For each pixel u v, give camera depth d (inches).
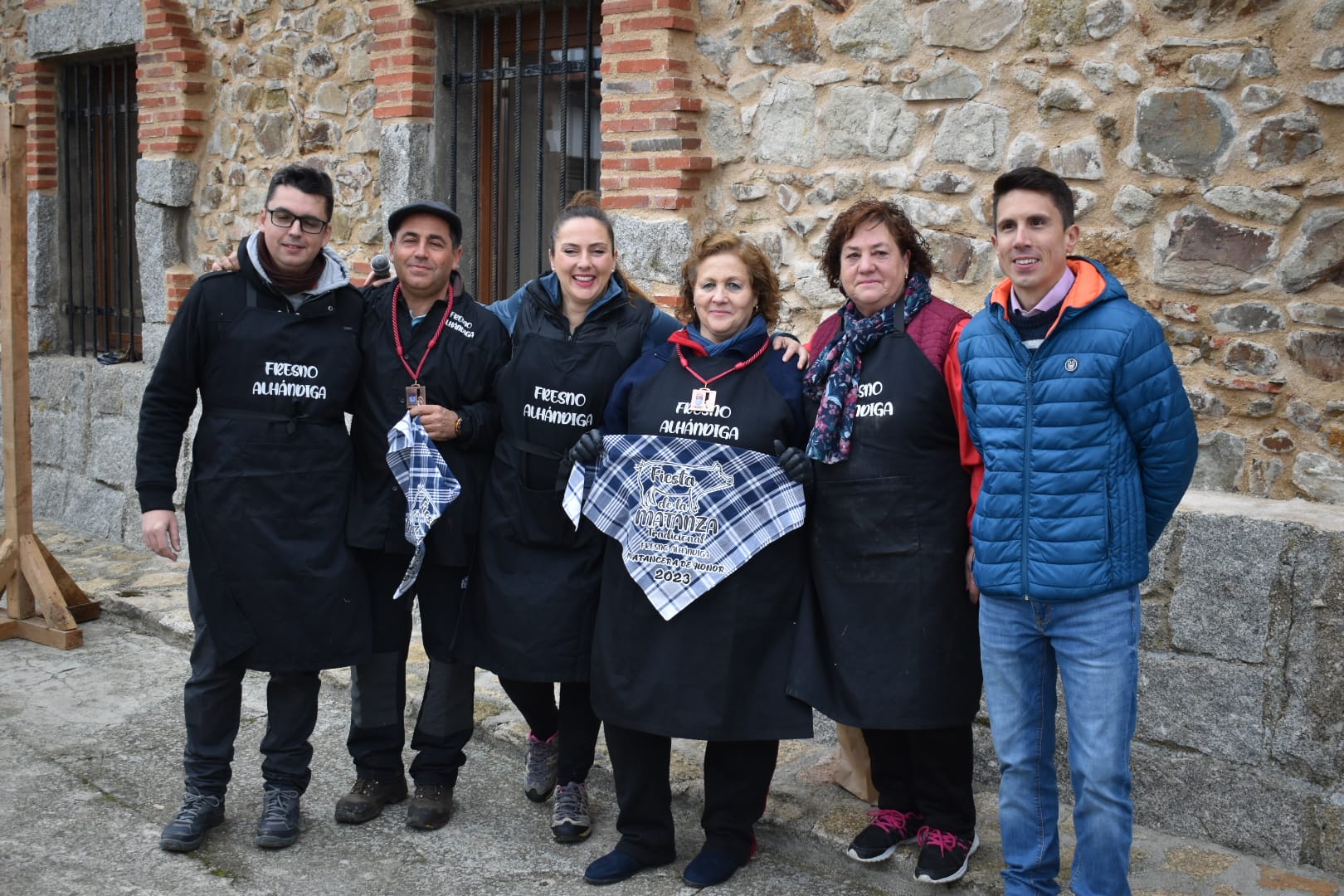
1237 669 125.9
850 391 114.2
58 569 211.5
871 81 164.2
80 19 272.5
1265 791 124.3
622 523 119.1
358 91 228.7
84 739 163.6
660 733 116.6
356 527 130.7
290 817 133.9
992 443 104.4
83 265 296.0
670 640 117.1
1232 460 139.9
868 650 113.3
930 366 111.8
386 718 139.9
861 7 164.2
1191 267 141.2
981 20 154.2
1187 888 119.0
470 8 211.6
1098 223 147.6
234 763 156.0
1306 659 121.4
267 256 127.8
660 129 178.2
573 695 132.3
